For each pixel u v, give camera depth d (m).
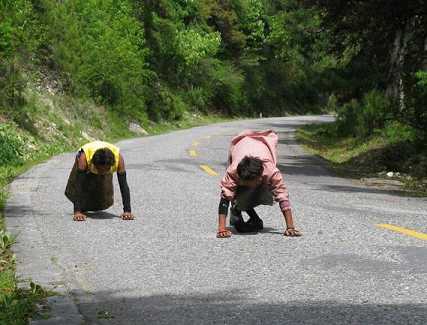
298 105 79.38
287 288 5.41
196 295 5.27
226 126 43.84
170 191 11.45
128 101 35.69
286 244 7.11
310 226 8.18
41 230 7.93
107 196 8.92
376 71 42.47
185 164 16.48
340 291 5.29
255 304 4.98
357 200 10.91
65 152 21.58
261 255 6.61
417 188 13.85
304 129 43.56
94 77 32.84
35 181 12.40
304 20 72.81
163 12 51.25
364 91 46.56
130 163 16.33
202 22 59.47
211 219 8.77
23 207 9.55
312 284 5.52
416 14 18.84
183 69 55.19
